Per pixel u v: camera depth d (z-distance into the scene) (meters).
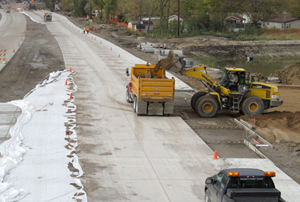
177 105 22.11
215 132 16.95
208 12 88.06
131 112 19.80
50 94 23.25
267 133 16.61
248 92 18.67
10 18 108.19
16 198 10.02
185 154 13.91
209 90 20.11
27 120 17.45
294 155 14.01
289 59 60.16
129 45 57.69
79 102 21.58
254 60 57.75
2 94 23.12
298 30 80.38
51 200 9.97
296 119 18.11
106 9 101.94
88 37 65.81
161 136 15.95
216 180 8.84
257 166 12.88
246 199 7.79
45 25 89.50
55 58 39.41
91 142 14.84
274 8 84.62
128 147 14.43
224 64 51.38
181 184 11.29
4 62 34.22
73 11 136.75
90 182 11.20
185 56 54.22
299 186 11.27
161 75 21.64
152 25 87.38
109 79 29.33
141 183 11.27
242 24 89.81
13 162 12.45
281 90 29.00
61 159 12.91
